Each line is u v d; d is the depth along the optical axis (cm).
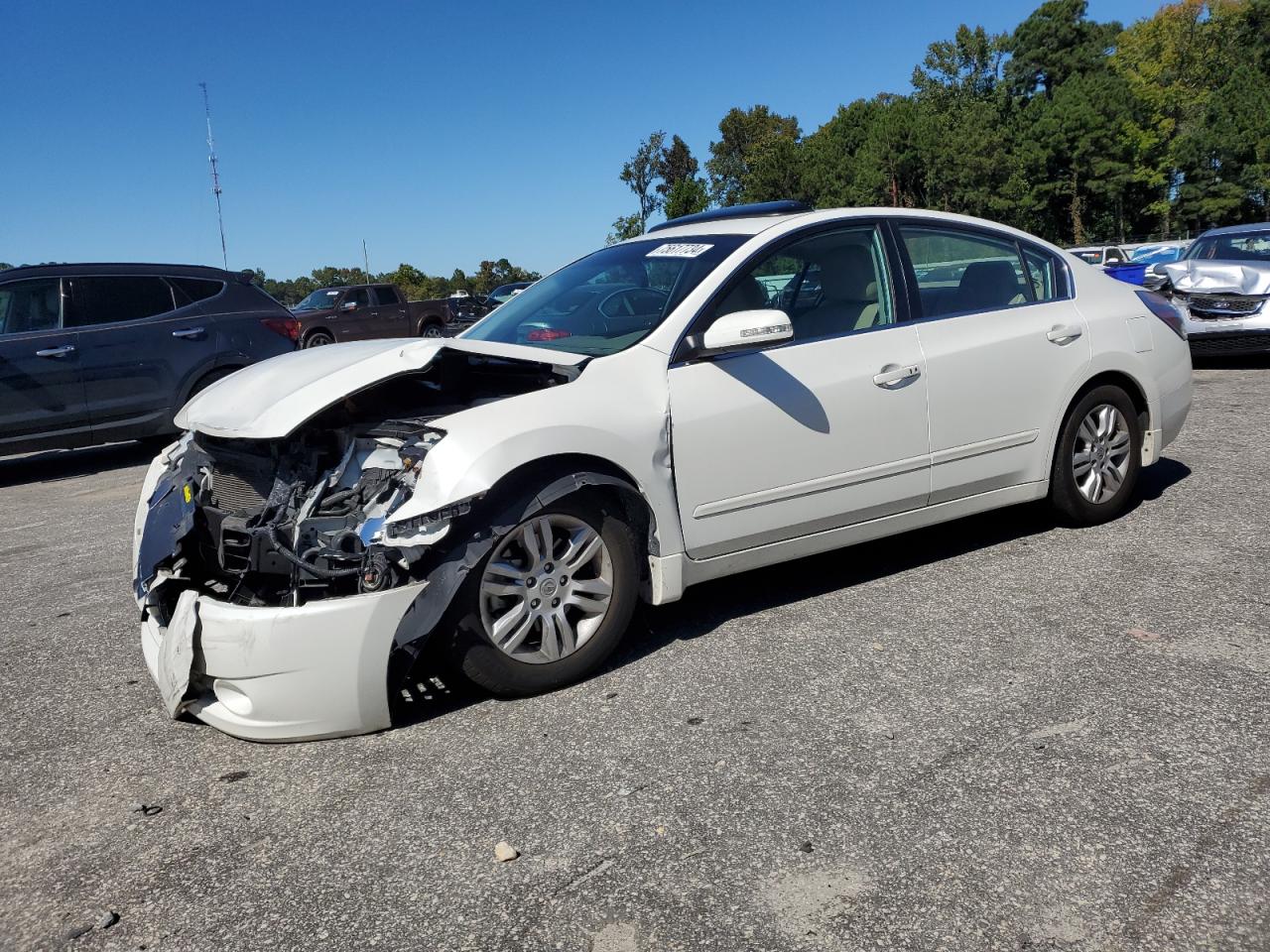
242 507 338
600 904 225
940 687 324
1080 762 274
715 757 288
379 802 274
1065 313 462
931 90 6612
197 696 315
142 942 223
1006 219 5153
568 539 337
